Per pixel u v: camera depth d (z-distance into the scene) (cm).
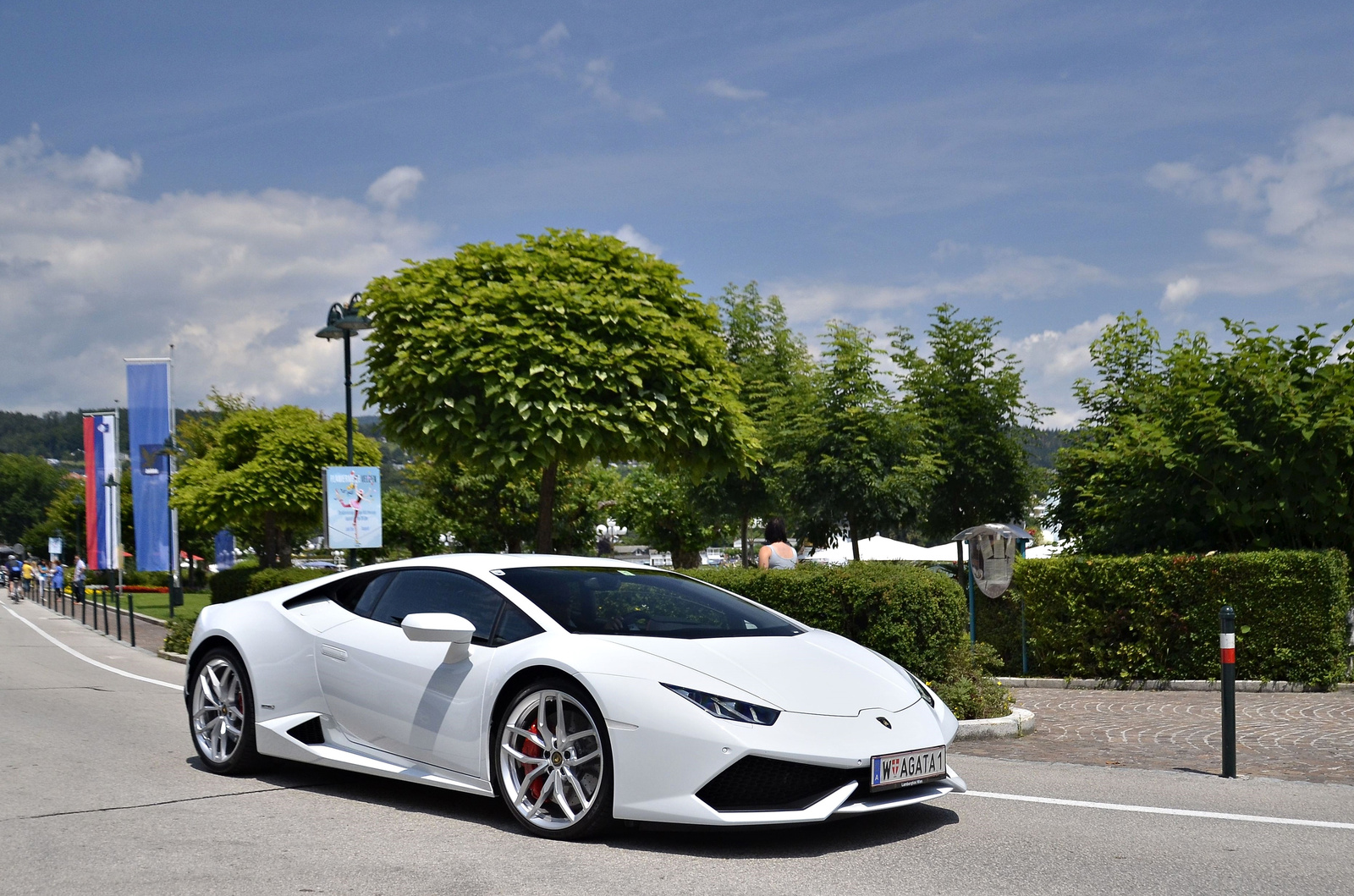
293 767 634
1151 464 1225
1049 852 454
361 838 470
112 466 4016
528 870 420
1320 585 1052
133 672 1324
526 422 1135
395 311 1217
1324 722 867
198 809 525
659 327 1216
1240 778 630
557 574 556
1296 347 1183
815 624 903
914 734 478
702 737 434
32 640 2052
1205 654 1087
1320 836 484
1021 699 1045
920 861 438
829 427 2572
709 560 6569
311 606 600
